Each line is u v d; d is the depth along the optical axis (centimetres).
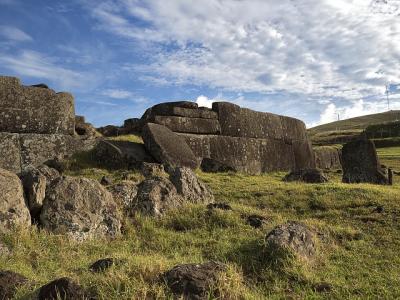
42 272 614
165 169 1357
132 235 831
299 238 723
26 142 1395
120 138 1677
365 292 606
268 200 1142
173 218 913
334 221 974
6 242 692
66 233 768
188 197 1024
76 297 482
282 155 2275
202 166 1672
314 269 684
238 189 1267
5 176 767
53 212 785
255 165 2064
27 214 766
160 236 828
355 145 1593
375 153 1571
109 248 751
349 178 1575
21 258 662
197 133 1817
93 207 827
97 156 1483
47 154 1428
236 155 1956
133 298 483
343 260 734
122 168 1427
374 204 1059
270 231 769
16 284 526
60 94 1492
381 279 651
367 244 816
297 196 1153
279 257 675
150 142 1512
